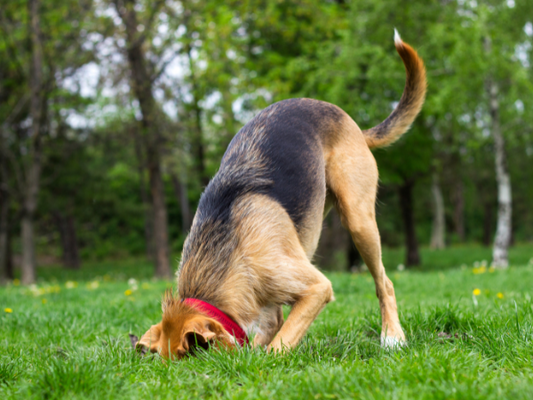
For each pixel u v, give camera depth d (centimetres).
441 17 1313
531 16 1262
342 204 346
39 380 237
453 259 2408
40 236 3222
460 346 306
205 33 1302
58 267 2841
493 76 1328
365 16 1368
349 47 1330
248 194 310
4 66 1488
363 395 209
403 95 415
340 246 1647
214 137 1509
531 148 2208
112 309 527
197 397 226
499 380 223
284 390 224
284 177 318
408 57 401
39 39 1342
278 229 301
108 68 1357
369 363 258
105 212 2694
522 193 2989
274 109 353
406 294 644
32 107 1397
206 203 321
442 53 1288
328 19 1437
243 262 294
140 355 288
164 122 1440
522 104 1359
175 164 1752
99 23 1328
